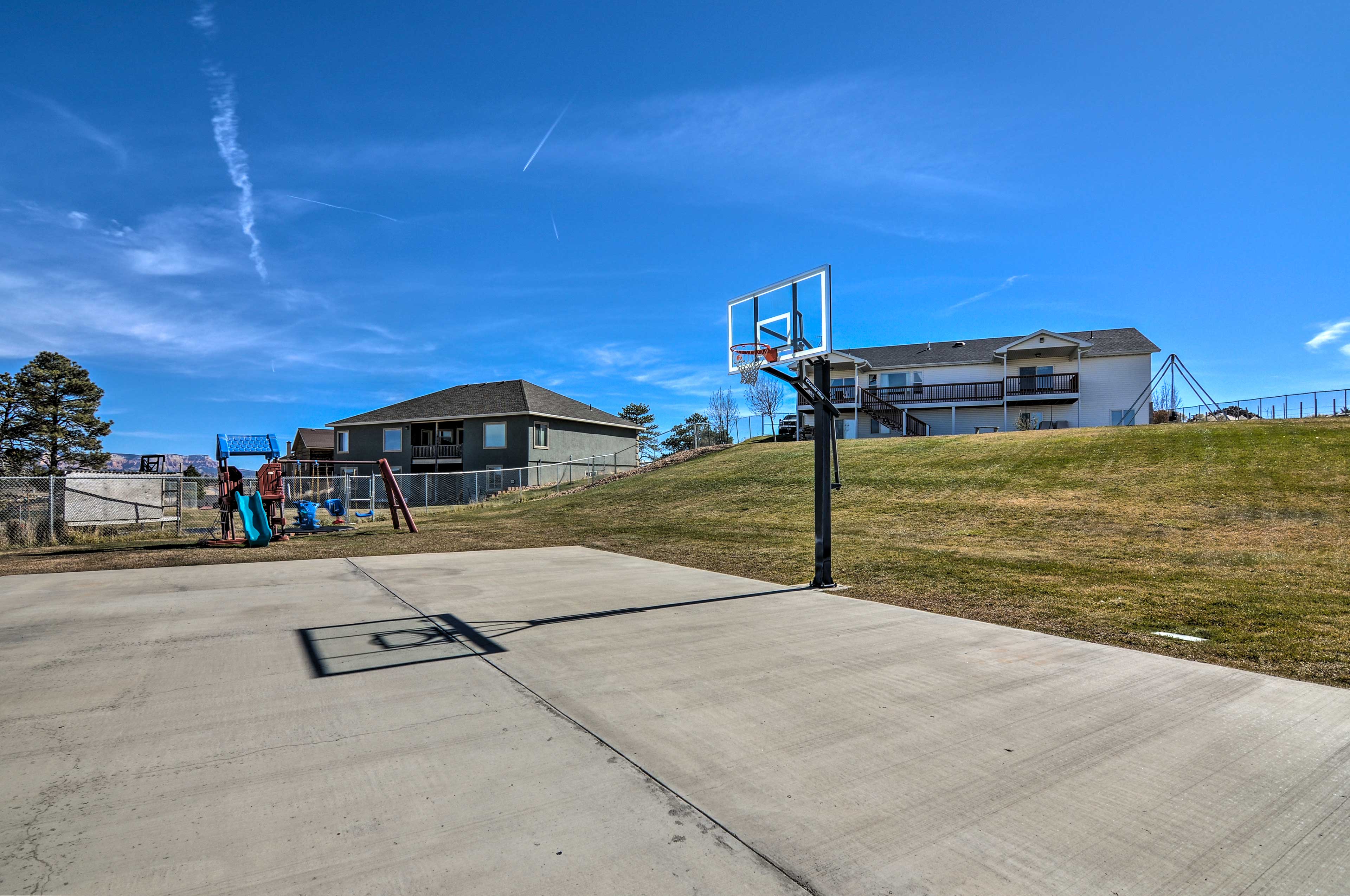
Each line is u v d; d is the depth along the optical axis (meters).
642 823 2.49
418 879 2.13
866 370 34.84
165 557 10.96
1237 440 16.42
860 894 2.06
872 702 3.82
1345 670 4.47
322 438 46.59
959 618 6.14
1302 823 2.49
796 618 6.11
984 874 2.17
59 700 3.83
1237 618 5.97
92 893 2.04
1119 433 19.48
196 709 3.70
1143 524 11.38
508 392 35.69
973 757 3.07
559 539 13.77
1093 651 4.95
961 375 33.09
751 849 2.31
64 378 35.25
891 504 15.20
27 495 14.30
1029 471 16.45
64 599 7.00
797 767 2.97
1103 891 2.08
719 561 10.23
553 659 4.72
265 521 12.76
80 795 2.69
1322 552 8.88
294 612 6.37
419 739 3.28
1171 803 2.64
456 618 6.12
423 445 36.62
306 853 2.27
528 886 2.09
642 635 5.47
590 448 38.66
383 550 11.95
